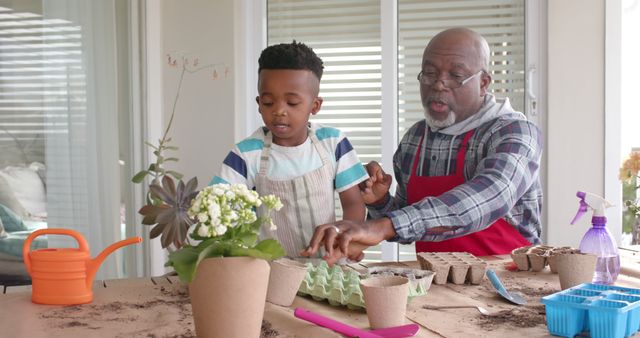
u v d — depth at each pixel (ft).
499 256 5.65
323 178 5.37
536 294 4.23
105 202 8.91
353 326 3.54
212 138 10.80
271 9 11.21
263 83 5.04
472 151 6.10
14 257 7.40
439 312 3.76
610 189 10.33
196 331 3.23
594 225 4.48
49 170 7.89
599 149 10.33
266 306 3.82
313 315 3.45
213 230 3.11
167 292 4.34
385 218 4.72
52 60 7.93
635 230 10.27
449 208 4.88
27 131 7.58
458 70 6.02
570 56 10.34
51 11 7.91
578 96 10.34
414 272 4.34
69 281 4.00
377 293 3.40
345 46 11.05
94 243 8.64
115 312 3.83
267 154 5.38
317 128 5.59
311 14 11.12
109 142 9.02
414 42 10.88
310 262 4.89
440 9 10.80
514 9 10.64
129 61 9.80
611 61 10.24
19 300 4.14
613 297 3.51
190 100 10.82
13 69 7.39
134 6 9.94
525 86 10.66
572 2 10.30
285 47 5.04
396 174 6.89
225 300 3.10
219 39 10.73
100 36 8.86
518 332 3.36
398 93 10.94
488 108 6.17
